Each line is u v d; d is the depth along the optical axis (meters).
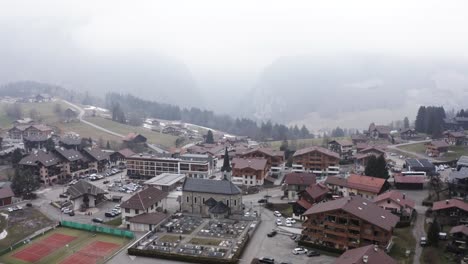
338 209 92.19
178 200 144.88
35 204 140.50
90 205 139.25
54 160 171.50
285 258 92.81
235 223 119.69
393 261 72.19
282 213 127.62
